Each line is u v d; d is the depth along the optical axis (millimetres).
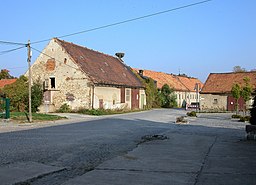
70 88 32344
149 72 67938
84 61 34719
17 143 11602
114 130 16781
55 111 32594
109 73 37938
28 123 20828
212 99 47719
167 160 8617
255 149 10523
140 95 45875
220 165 7965
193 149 10500
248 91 30734
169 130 17109
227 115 34406
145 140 12742
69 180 6449
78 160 8531
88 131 16219
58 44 33188
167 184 6215
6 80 47500
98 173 7082
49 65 33500
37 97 30984
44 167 7551
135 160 8602
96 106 32062
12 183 6133
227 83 48969
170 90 60531
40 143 11648
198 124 21547
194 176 6848
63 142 11969
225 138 13547
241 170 7402
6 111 22656
